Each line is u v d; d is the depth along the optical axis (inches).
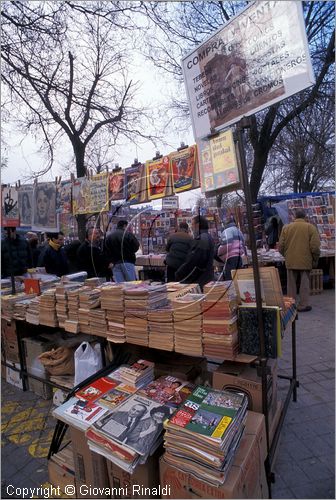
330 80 269.6
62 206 115.7
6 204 114.4
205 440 48.3
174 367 82.9
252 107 58.9
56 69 199.9
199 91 68.5
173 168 79.0
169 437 51.8
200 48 66.9
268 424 67.1
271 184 600.1
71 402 67.0
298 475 68.1
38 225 122.9
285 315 75.1
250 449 54.8
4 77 182.5
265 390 64.5
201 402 58.5
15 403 104.4
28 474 73.7
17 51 175.2
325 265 257.1
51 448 72.4
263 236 279.3
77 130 228.8
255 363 69.1
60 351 103.3
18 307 108.3
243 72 59.6
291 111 292.0
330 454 73.8
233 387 69.7
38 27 167.8
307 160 468.1
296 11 51.8
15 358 115.6
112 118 241.4
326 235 252.4
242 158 60.2
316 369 116.1
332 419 86.4
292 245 191.2
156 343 73.3
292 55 53.0
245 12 58.2
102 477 61.2
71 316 91.4
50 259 177.3
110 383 72.7
